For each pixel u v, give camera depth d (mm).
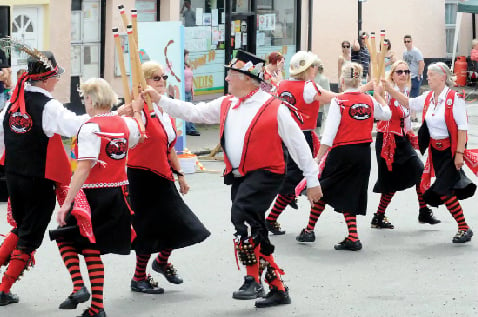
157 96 7141
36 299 7516
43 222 7039
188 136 17641
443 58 29500
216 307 7391
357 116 9086
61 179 7027
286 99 9906
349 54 20469
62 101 17344
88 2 17812
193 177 13602
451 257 9102
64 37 17203
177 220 7480
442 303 7598
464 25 30172
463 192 9695
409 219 10820
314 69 9898
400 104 9727
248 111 6957
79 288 6707
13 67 14695
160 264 7895
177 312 7242
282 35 22781
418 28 28516
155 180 7406
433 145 9617
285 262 8844
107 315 7129
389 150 9953
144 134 7000
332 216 10898
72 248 6777
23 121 6875
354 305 7504
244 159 6961
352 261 8914
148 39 14242
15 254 7211
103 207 6703
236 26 21609
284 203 9836
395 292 7898
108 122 6684
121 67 7113
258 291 7305
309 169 7062
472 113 22844
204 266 8633
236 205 6914
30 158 6918
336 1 24281
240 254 7113
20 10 16359
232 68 6898
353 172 9195
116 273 8320
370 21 27562
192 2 20203
